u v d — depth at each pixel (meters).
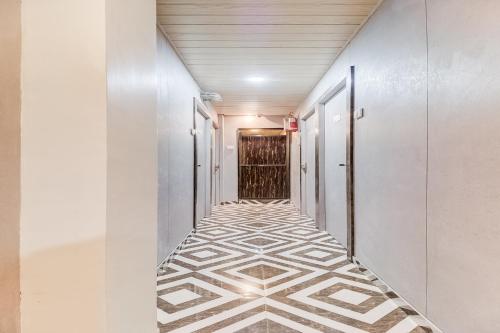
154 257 1.26
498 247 1.30
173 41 3.12
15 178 0.85
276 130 8.54
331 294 2.36
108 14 0.86
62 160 0.84
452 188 1.58
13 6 0.85
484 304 1.38
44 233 0.84
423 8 1.84
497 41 1.30
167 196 3.05
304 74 4.33
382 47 2.41
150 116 1.23
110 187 0.86
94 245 0.84
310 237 4.25
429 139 1.78
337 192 4.04
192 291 2.43
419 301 1.91
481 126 1.39
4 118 0.85
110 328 0.86
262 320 1.97
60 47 0.85
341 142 3.87
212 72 4.20
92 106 0.84
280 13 2.60
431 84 1.76
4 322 0.85
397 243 2.19
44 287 0.84
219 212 6.49
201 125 5.48
